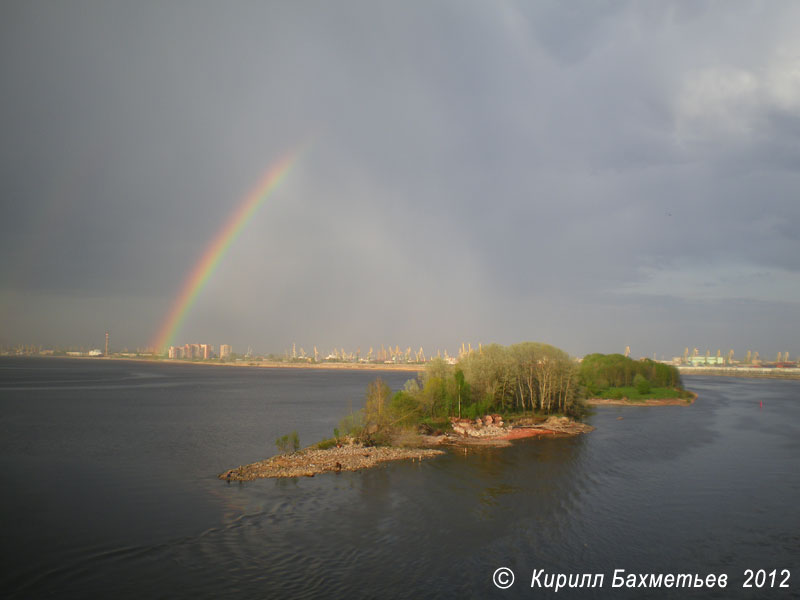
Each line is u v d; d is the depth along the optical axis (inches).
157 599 1222.3
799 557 1494.8
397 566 1403.8
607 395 6574.8
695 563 1444.4
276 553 1486.2
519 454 2888.8
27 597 1232.8
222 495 2062.0
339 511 1855.3
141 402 6309.1
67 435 3673.7
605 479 2333.9
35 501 1993.1
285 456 2755.9
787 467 2603.3
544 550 1520.7
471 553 1492.4
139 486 2220.7
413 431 3238.2
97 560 1439.5
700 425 4212.6
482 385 4431.6
